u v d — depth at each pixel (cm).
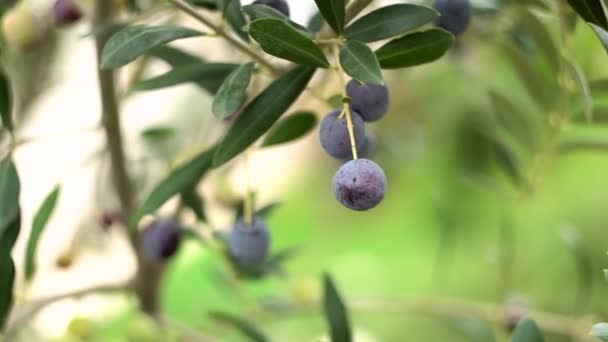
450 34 46
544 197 118
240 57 64
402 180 132
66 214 89
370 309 74
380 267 133
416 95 100
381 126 93
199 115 102
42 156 95
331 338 55
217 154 48
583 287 69
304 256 137
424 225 134
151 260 66
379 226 142
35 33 62
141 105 103
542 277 108
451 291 111
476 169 103
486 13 61
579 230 114
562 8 53
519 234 110
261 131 48
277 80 48
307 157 153
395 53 47
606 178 121
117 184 62
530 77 60
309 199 150
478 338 72
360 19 47
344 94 46
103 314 80
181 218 65
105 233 75
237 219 58
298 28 47
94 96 97
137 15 58
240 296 75
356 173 46
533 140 65
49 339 71
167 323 68
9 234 53
